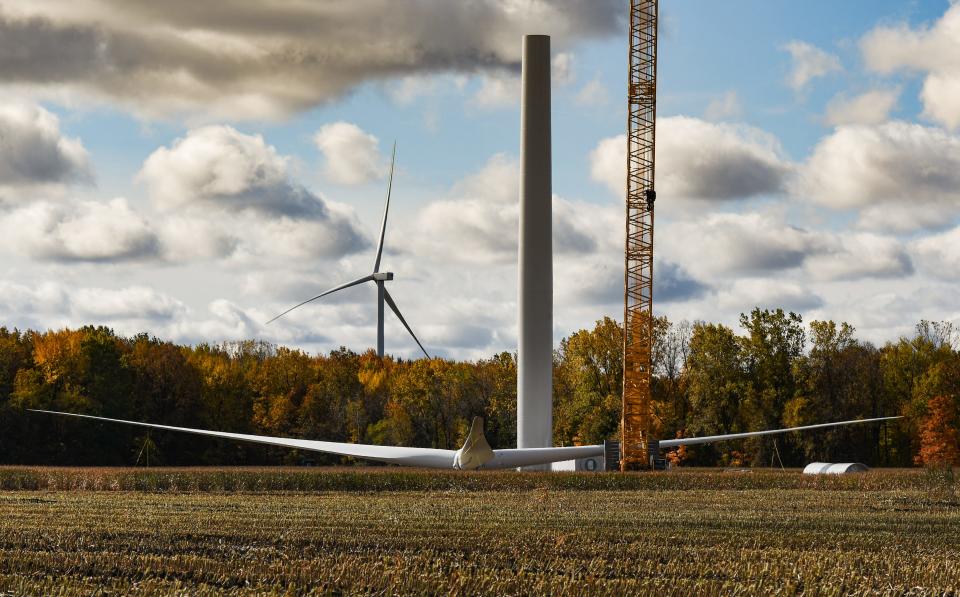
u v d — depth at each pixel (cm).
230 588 2727
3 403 12569
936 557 3359
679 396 13762
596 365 13025
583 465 9019
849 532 3984
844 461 12744
